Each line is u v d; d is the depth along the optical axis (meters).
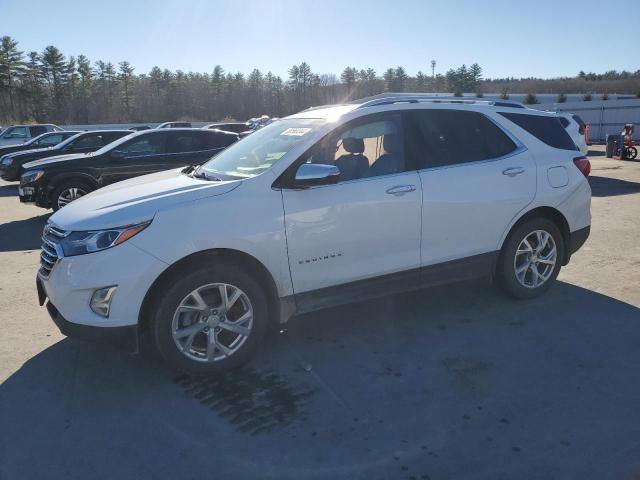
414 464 2.91
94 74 88.62
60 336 4.67
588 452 2.96
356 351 4.25
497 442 3.07
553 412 3.35
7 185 17.12
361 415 3.38
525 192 4.89
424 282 4.59
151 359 4.20
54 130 25.14
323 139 4.20
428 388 3.67
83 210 3.90
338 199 4.11
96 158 9.98
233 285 3.84
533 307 5.03
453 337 4.45
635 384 3.65
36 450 3.10
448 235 4.59
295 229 3.98
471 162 4.73
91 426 3.33
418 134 4.58
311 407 3.48
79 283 3.57
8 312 5.26
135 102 91.00
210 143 10.59
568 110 31.19
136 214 3.65
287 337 4.54
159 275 3.63
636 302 5.11
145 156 10.13
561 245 5.23
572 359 4.02
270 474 2.86
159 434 3.24
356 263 4.24
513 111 5.11
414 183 4.41
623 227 8.23
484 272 4.87
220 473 2.88
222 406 3.53
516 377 3.79
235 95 93.50
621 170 15.86
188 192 3.86
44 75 85.25
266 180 3.97
